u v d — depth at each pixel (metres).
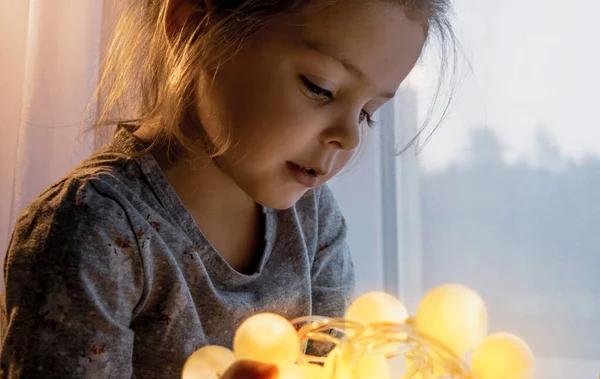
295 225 1.43
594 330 1.72
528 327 1.76
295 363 0.96
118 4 1.79
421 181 1.85
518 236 1.77
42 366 1.08
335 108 1.16
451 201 1.83
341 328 0.93
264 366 0.92
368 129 1.84
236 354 0.94
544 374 1.73
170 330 1.23
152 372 1.23
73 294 1.11
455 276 1.82
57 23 1.92
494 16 1.78
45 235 1.15
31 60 1.90
